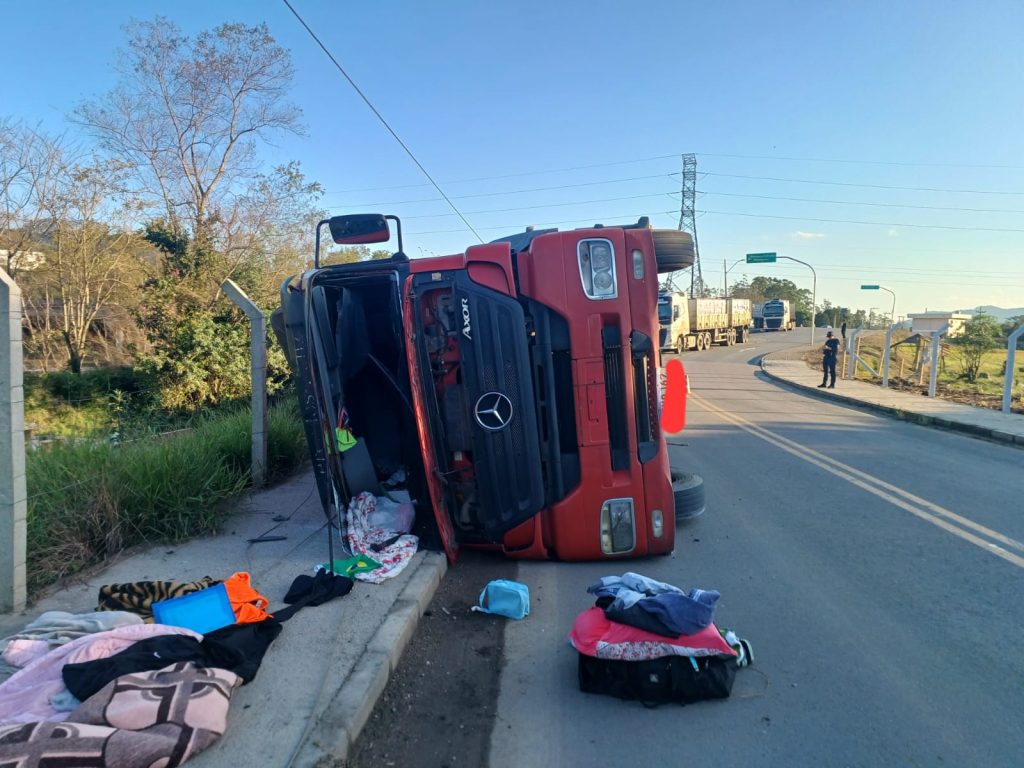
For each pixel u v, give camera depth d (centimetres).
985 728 343
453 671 403
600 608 396
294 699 337
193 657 338
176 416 1453
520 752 327
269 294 1922
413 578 499
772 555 601
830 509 752
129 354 2319
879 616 476
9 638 367
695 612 371
